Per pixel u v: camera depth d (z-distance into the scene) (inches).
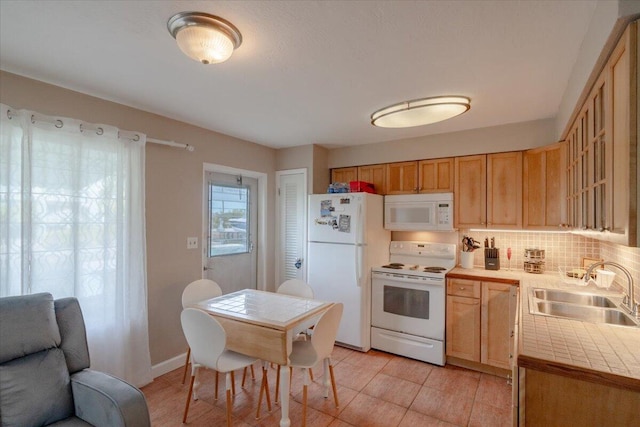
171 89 90.2
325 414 89.6
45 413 58.1
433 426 84.5
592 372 43.8
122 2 53.2
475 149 126.2
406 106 100.1
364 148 154.2
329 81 84.4
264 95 94.6
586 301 85.4
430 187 136.4
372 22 58.6
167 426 84.0
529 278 109.9
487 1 52.6
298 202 157.5
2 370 56.6
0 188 74.3
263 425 84.7
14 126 77.0
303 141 150.2
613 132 50.1
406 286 127.0
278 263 163.0
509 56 70.7
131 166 99.5
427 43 65.7
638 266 74.2
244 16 56.9
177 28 58.5
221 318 86.3
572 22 58.1
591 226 66.2
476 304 114.6
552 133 112.7
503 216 120.3
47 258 81.7
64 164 85.0
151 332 108.8
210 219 135.7
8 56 71.7
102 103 96.7
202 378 109.7
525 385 48.9
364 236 132.2
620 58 47.1
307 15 56.5
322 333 80.4
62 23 59.3
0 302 60.7
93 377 63.6
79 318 70.6
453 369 117.0
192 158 123.3
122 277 96.7
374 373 113.7
